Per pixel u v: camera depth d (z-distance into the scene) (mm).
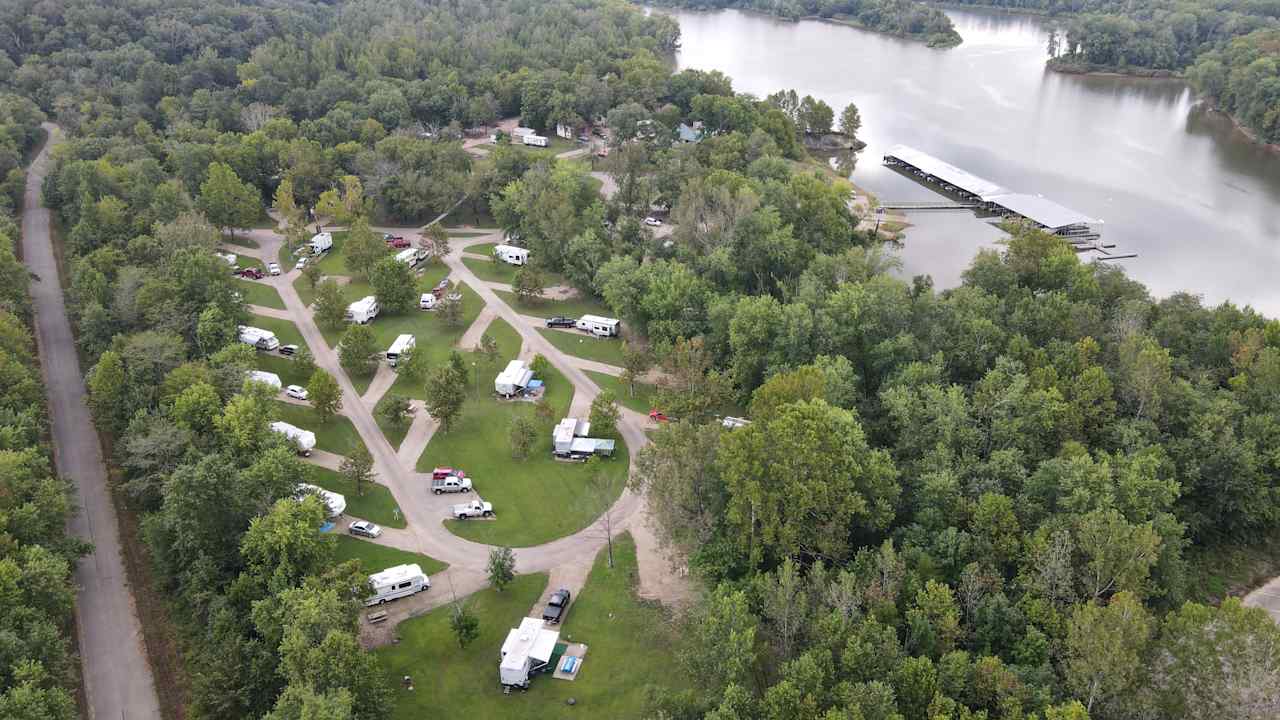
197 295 185500
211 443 141500
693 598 124750
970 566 110250
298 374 184500
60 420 163000
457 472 151250
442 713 107625
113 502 142875
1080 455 127875
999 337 162375
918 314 171250
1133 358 150625
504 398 177750
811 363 165000
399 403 162250
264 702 103625
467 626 114750
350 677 97250
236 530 123125
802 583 111500
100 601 123188
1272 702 87500
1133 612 94438
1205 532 139750
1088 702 94062
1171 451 138625
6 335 162000
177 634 117625
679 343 170875
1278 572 134750
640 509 144875
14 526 115250
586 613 123250
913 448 138000
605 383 183375
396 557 133750
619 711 107500
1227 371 158500
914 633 103062
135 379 154875
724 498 126938
